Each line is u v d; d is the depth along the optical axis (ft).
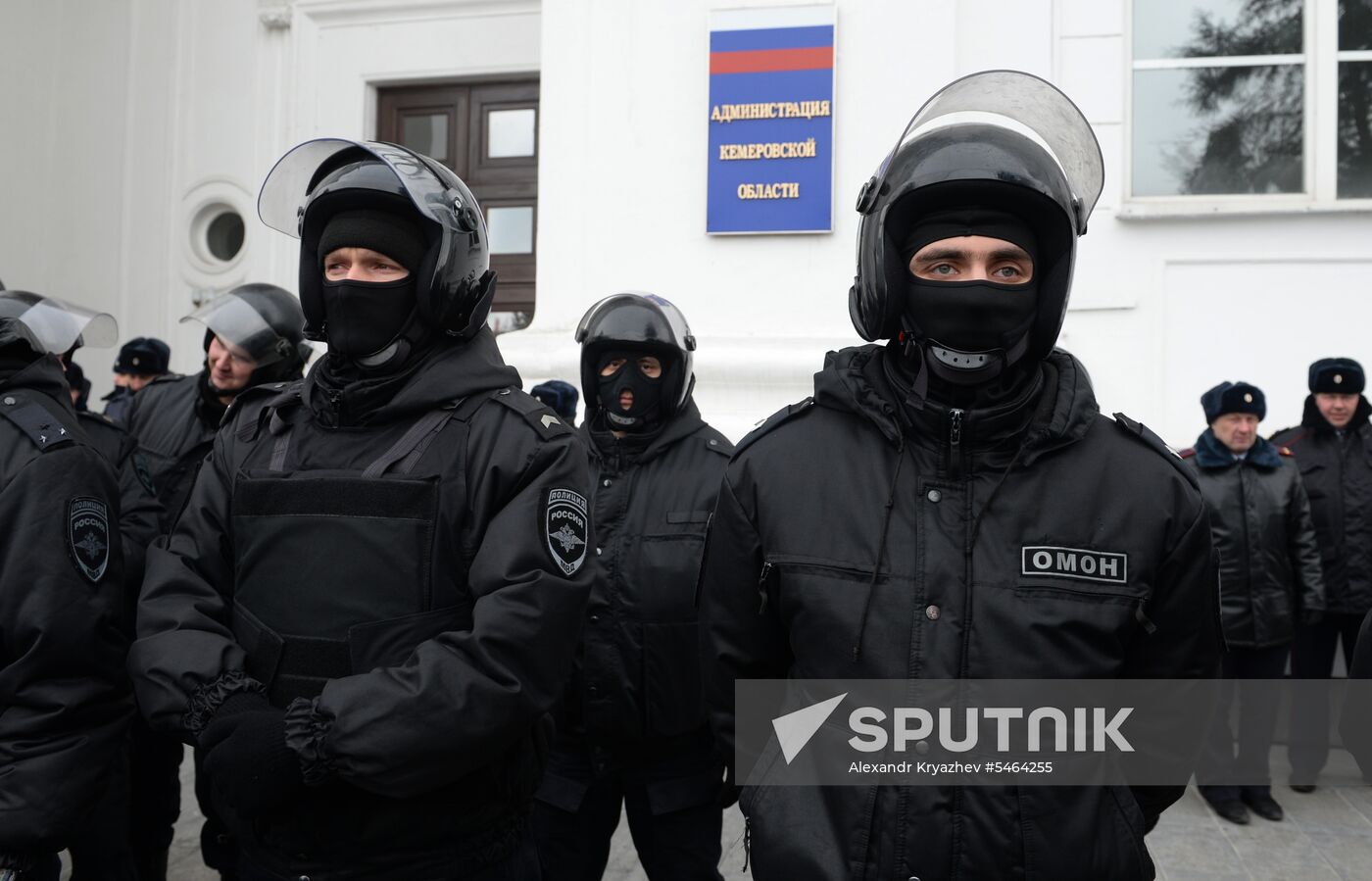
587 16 18.04
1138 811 4.62
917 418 4.83
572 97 18.06
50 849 5.62
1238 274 17.03
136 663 5.20
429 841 5.06
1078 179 5.14
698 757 8.05
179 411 10.23
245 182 23.29
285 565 5.17
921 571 4.61
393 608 5.04
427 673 4.69
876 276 4.83
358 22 22.75
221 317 9.41
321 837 4.98
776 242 17.26
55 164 24.17
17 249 23.75
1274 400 16.90
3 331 6.36
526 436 5.33
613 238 17.79
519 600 4.91
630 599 7.98
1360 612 13.65
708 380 17.11
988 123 4.95
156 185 23.76
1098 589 4.50
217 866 8.13
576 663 7.97
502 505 5.27
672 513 8.25
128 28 23.93
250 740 4.69
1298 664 14.25
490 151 22.63
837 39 17.02
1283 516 13.21
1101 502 4.63
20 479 5.77
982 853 4.37
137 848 8.87
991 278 4.72
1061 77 17.54
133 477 7.83
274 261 23.08
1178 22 17.58
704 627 5.39
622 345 8.68
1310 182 17.31
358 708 4.63
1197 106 17.58
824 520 4.83
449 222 5.34
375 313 5.30
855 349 5.28
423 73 22.47
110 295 23.89
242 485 5.41
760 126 17.16
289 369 9.83
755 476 5.08
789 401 16.85
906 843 4.42
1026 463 4.66
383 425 5.42
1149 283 17.25
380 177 5.29
